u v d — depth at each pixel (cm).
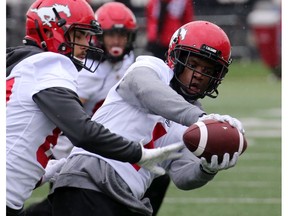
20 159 1048
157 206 1406
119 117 1098
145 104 1035
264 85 5534
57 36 1107
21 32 4791
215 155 996
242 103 4409
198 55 1092
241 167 2541
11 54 1085
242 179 2325
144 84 1040
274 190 2145
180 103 1010
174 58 1115
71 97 1022
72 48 1112
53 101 1016
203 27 1109
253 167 2538
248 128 3431
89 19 1114
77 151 1112
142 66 1082
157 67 1089
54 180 1169
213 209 1892
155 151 1034
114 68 1661
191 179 1133
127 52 1712
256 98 4706
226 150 996
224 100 4581
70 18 1105
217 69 1111
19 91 1049
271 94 4941
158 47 3262
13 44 4775
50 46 1112
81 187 1072
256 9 5769
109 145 1012
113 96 1109
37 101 1030
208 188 2189
